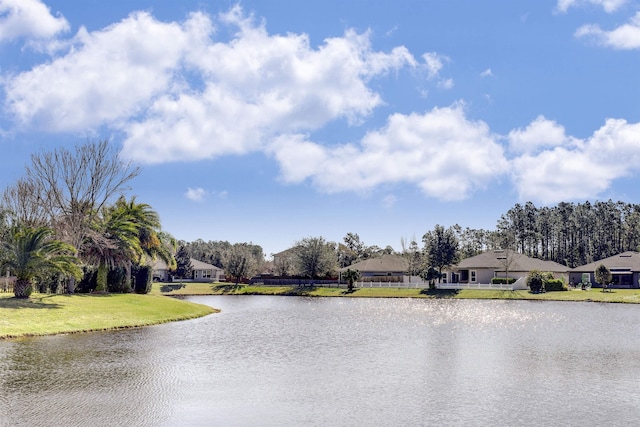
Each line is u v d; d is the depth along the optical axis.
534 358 25.28
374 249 180.25
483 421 14.59
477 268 100.69
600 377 20.66
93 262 57.34
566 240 159.50
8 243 40.69
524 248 166.50
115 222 57.03
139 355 25.06
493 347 29.16
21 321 33.06
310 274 107.25
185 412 15.31
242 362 23.77
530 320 45.94
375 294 91.31
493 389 18.48
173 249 75.69
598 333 36.12
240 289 101.75
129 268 59.78
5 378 19.34
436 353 26.83
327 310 58.97
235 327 39.44
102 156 55.22
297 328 39.19
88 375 20.11
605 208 158.25
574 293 81.31
